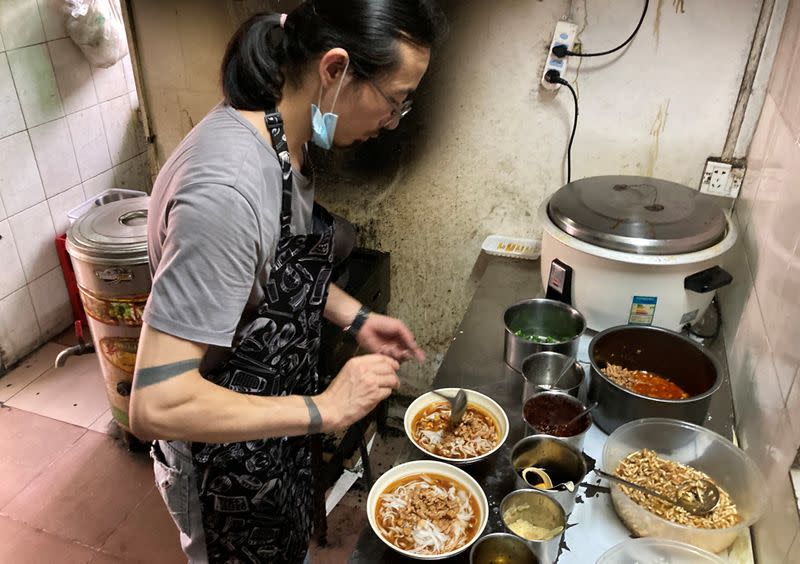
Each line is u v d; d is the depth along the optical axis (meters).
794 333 1.03
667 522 1.00
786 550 0.91
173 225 0.86
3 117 2.35
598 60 1.61
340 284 1.83
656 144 1.67
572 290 1.45
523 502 1.03
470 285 2.03
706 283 1.34
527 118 1.74
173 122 2.08
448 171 1.87
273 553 1.32
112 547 1.91
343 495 2.05
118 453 2.22
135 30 1.94
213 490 1.19
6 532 1.95
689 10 1.50
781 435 1.01
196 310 0.86
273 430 0.98
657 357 1.36
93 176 2.82
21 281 2.55
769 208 1.31
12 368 2.59
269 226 0.94
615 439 1.17
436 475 1.11
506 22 1.64
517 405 1.33
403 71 0.93
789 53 1.37
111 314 1.86
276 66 0.94
